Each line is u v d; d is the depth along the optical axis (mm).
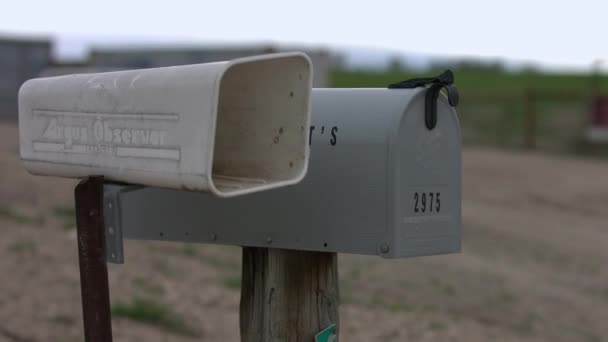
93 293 3947
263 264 4688
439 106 4375
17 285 9273
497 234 17438
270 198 4480
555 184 24828
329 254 4656
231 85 3908
